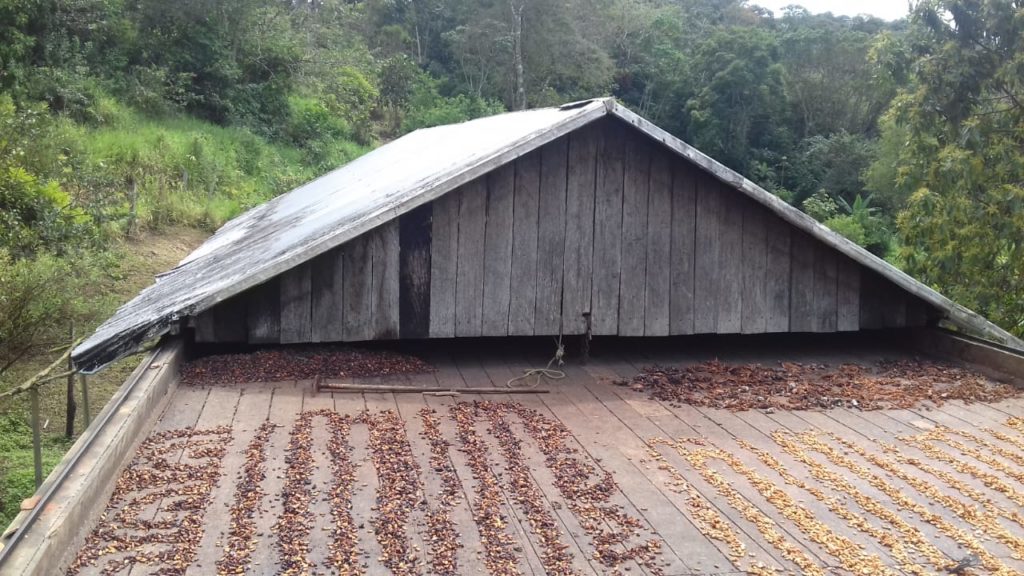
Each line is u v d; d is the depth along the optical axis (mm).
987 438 4910
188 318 5480
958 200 9836
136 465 4156
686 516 3797
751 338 7367
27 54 19672
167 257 15586
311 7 37156
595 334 6246
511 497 3936
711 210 6395
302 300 5699
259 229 10102
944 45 10305
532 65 41312
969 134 9766
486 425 4934
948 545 3562
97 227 14281
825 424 5129
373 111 35562
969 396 5688
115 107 20938
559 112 6922
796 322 6555
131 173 17672
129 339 5301
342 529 3564
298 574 3207
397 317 5871
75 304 10805
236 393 5352
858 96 41844
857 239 28672
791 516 3811
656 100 45344
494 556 3383
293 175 23391
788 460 4520
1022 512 3906
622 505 3902
